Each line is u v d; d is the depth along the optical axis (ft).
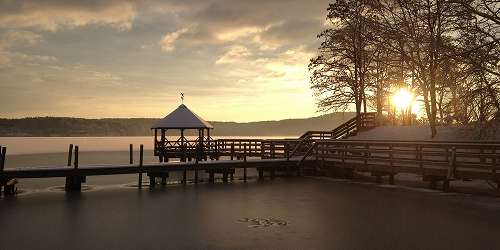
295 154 110.83
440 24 92.07
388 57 114.21
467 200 61.00
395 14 110.32
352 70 145.38
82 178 75.15
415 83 116.98
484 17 77.05
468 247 36.58
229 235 40.98
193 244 37.91
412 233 41.45
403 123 162.91
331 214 51.42
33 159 196.34
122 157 216.74
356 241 38.58
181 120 133.59
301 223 46.34
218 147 128.06
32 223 47.03
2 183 68.44
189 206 57.93
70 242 38.88
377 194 68.13
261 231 42.60
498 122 73.97
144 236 40.91
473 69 74.18
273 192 71.61
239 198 65.00
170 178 100.27
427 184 78.69
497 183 66.90
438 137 100.73
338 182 85.56
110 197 66.64
